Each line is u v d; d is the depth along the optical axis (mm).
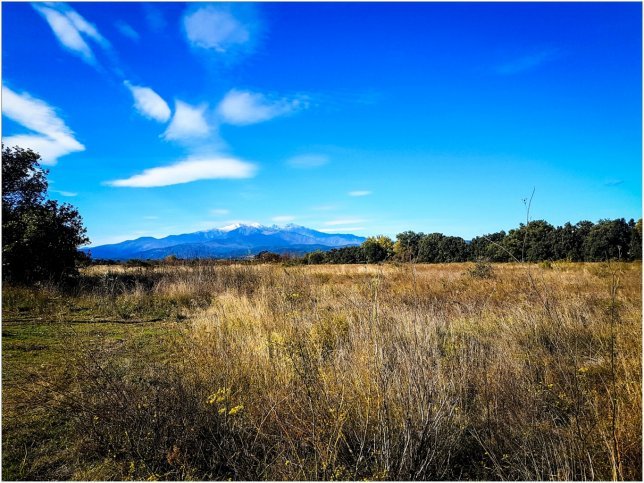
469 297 10609
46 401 3654
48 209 15375
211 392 3684
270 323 6988
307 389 3445
